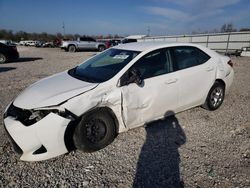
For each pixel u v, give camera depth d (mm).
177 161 2945
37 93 3066
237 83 7316
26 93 3205
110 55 3924
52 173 2711
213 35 26641
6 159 2975
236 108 4906
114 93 3119
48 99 2826
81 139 2971
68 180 2594
